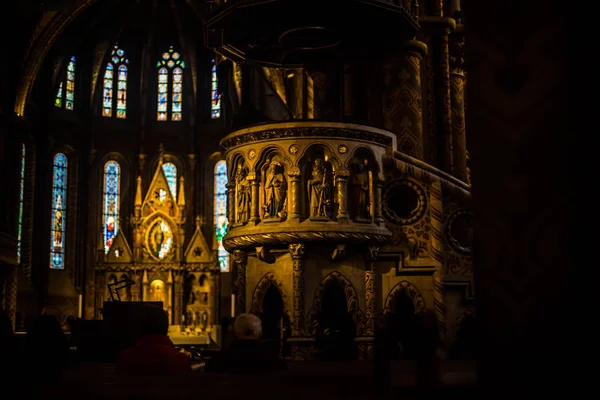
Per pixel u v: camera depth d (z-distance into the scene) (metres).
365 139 14.27
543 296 3.29
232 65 29.27
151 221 34.72
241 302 14.59
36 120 35.25
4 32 29.19
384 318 5.67
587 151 3.22
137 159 37.97
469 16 3.60
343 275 14.09
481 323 3.44
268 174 14.11
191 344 24.25
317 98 18.59
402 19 14.23
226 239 14.55
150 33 38.41
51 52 35.53
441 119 18.86
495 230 3.44
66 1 28.88
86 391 5.23
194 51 38.50
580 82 3.25
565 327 3.22
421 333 5.44
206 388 5.44
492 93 3.50
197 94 38.72
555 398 3.22
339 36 14.84
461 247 15.20
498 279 3.41
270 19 14.23
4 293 28.00
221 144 15.01
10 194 29.84
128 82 38.81
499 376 3.37
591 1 3.24
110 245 35.59
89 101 37.53
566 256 3.23
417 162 14.94
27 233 34.28
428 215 14.95
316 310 13.83
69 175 36.66
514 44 3.44
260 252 13.95
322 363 11.58
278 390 5.33
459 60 19.44
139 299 33.62
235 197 14.76
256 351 7.21
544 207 3.31
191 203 37.84
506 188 3.42
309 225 13.62
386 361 5.59
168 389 5.36
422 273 14.67
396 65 18.14
